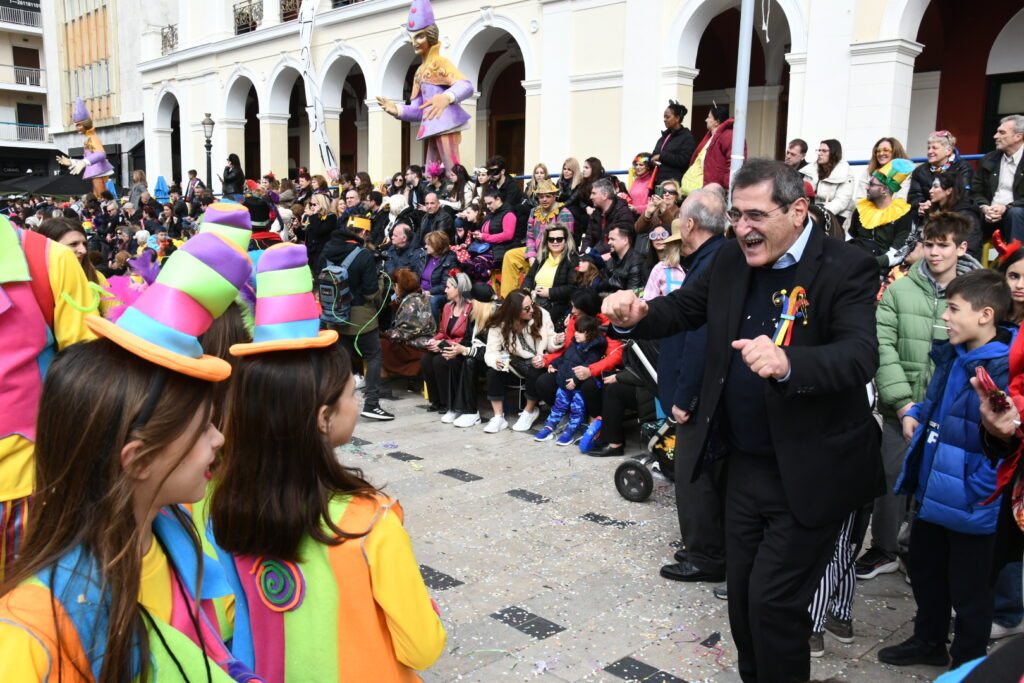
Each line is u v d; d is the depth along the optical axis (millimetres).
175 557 1271
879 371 3764
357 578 1649
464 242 8508
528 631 3381
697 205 3648
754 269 2674
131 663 1092
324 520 1647
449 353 6730
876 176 6242
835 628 3328
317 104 18125
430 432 6566
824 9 10141
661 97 12227
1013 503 2492
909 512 4055
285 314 1640
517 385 6684
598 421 5895
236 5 22516
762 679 2596
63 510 1061
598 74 13039
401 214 9180
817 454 2496
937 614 3076
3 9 39125
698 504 3781
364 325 6707
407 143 21078
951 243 3596
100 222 16172
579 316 6062
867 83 9867
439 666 3096
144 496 1122
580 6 13234
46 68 39031
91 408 1044
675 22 11961
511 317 6367
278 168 21266
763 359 2148
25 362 2256
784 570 2555
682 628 3422
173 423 1084
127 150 31078
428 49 10789
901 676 3064
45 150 38594
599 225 7582
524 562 4059
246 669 1384
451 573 3926
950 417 2871
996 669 828
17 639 1002
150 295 1135
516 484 5238
